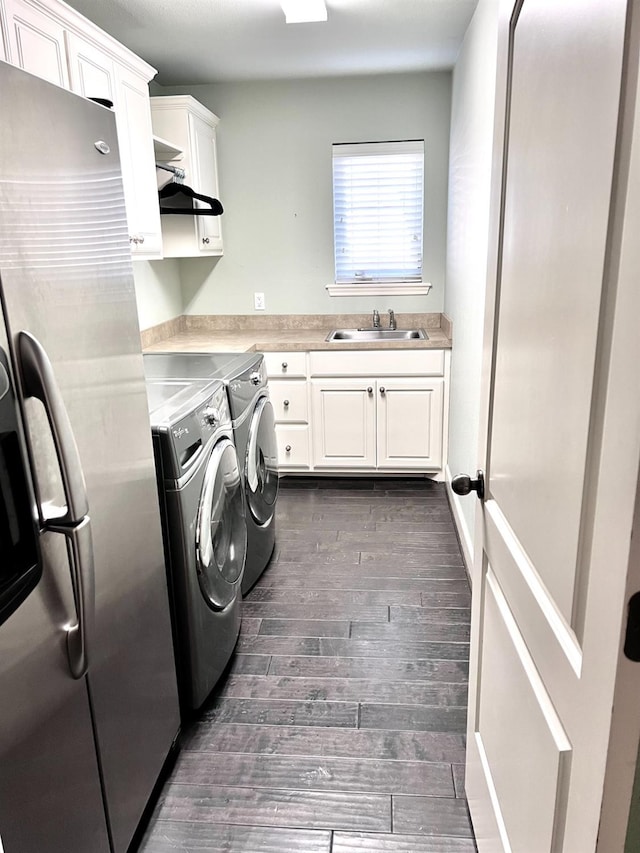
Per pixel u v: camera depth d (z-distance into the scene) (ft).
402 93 12.37
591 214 2.35
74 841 3.79
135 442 4.62
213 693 6.64
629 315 2.01
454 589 8.63
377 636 7.57
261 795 5.38
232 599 6.97
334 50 10.54
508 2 3.61
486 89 7.72
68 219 3.61
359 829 5.04
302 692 6.64
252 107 12.71
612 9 2.11
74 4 8.30
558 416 2.77
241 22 9.06
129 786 4.60
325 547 9.94
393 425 12.31
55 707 3.52
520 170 3.40
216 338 12.61
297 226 13.25
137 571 4.69
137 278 11.32
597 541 2.31
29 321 3.22
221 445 6.88
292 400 12.34
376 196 13.00
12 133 3.09
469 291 9.23
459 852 4.82
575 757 2.60
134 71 8.39
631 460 2.00
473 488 4.47
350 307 13.55
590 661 2.39
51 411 3.22
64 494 3.46
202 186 11.92
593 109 2.31
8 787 3.10
